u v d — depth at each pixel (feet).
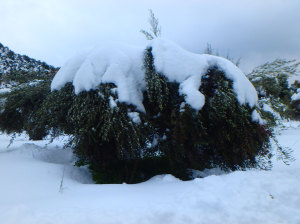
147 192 10.23
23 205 8.16
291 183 9.75
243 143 12.79
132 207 8.29
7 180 11.43
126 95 12.84
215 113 12.86
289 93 17.11
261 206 8.38
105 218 7.42
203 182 10.26
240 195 8.95
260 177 10.36
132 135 12.67
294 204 8.55
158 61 13.35
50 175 12.64
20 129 20.25
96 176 14.16
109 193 10.16
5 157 16.06
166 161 16.07
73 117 13.15
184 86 12.75
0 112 19.07
